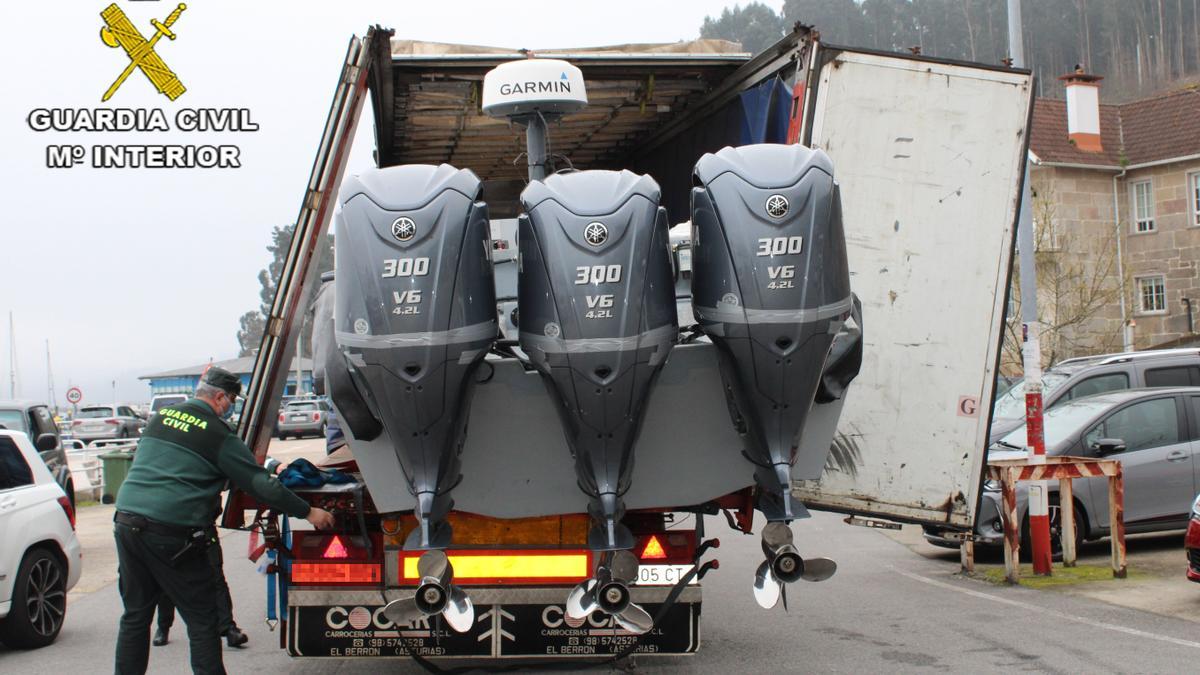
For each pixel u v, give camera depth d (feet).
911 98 24.70
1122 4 291.58
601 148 37.76
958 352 24.98
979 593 32.19
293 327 20.70
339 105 20.92
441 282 16.71
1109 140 115.96
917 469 24.93
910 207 24.81
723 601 31.94
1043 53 300.61
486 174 39.37
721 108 30.78
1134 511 37.63
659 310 17.12
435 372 16.80
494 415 18.92
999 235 24.95
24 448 30.63
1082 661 23.52
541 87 22.53
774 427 17.88
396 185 17.03
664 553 21.57
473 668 22.74
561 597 21.13
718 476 20.13
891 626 27.91
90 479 73.87
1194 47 282.56
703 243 17.67
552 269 16.92
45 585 29.12
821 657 24.64
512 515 20.02
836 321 17.34
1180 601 29.96
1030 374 34.76
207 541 20.24
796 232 17.06
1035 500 34.60
